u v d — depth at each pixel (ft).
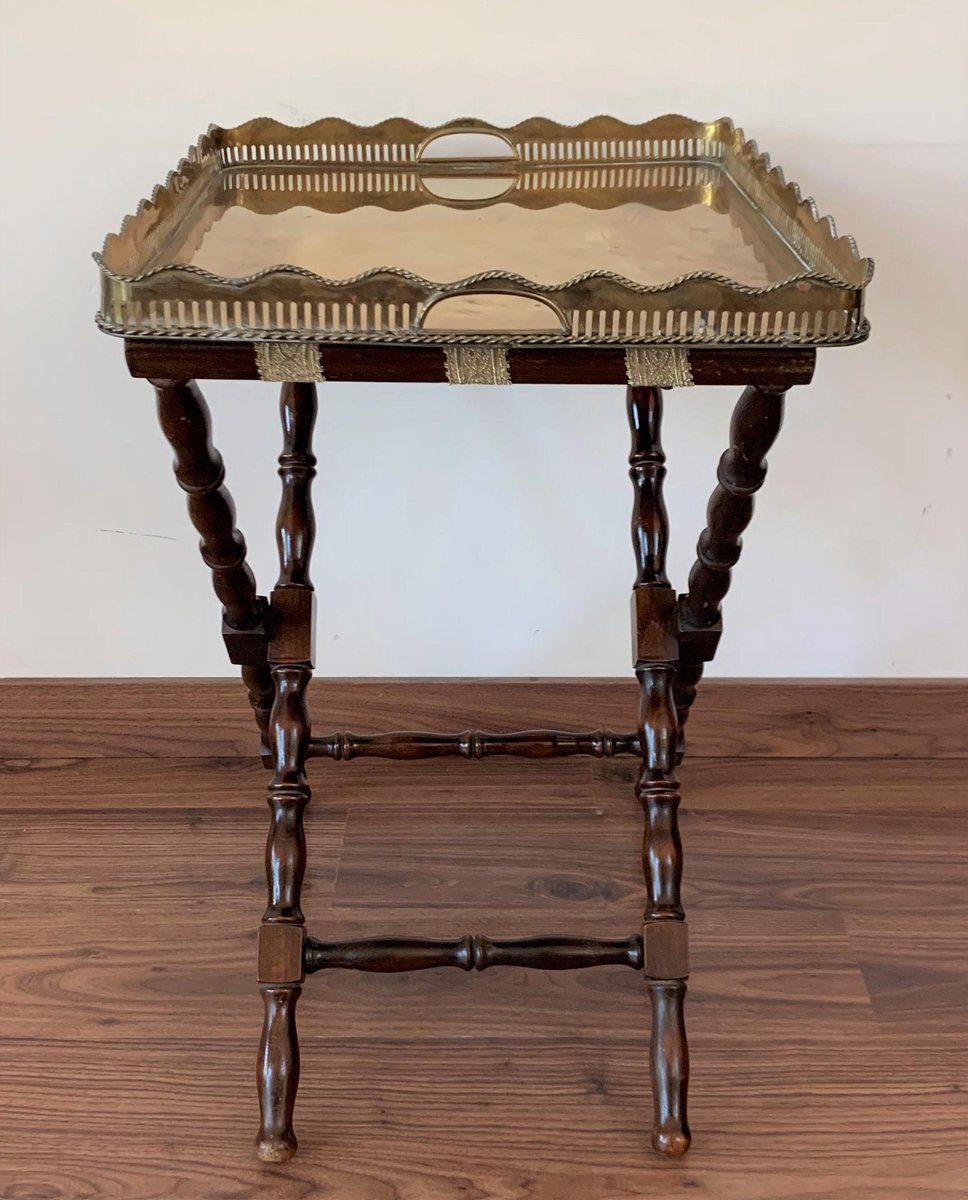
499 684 4.05
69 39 2.92
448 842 3.65
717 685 4.04
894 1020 3.10
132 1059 3.00
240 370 2.20
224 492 2.71
